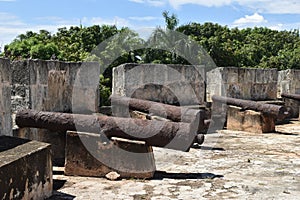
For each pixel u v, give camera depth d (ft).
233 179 16.14
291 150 23.03
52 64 21.16
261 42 89.35
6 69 15.88
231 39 78.64
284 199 13.56
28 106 18.95
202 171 17.51
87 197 13.51
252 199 13.50
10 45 32.96
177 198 13.52
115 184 15.25
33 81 19.31
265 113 30.27
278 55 76.13
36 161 12.21
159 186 15.02
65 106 22.74
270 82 37.04
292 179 16.26
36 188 12.24
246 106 31.01
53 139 18.80
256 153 21.97
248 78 35.22
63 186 14.85
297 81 39.22
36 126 16.76
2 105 15.46
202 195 13.89
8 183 10.37
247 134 29.53
